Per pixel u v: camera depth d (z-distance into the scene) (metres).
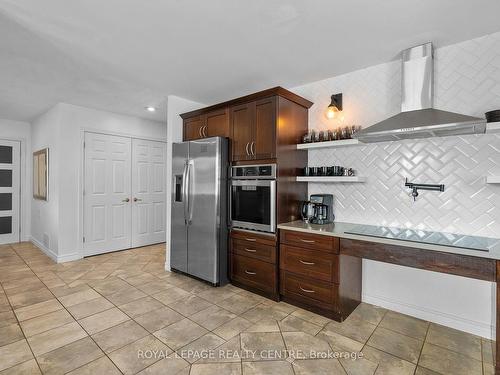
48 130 4.48
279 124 2.81
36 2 1.82
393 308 2.64
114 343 2.07
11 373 1.73
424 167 2.47
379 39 2.27
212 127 3.41
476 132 2.11
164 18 1.99
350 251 2.33
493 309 2.16
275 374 1.76
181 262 3.51
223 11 1.91
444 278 2.37
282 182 2.86
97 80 3.19
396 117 2.31
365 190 2.81
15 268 3.80
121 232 4.80
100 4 1.84
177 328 2.29
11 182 5.30
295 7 1.87
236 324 2.36
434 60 2.41
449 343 2.10
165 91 3.55
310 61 2.68
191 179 3.37
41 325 2.31
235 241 3.18
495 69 2.17
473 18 1.97
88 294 2.96
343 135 2.76
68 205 4.15
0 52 2.52
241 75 3.02
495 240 2.06
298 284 2.65
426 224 2.46
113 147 4.68
